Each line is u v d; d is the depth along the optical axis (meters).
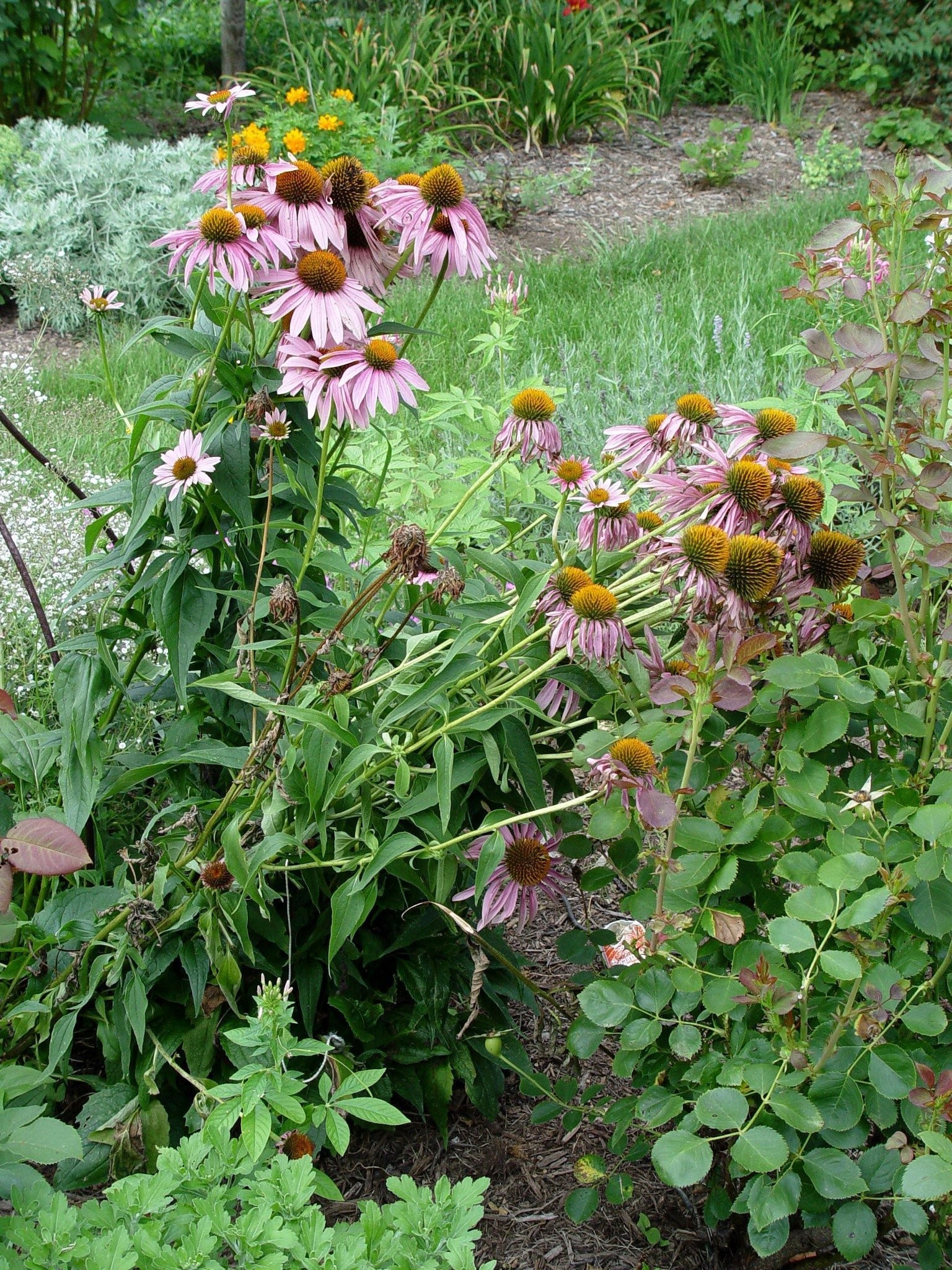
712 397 4.89
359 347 2.06
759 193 9.65
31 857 1.67
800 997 1.68
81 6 8.72
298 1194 1.52
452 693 2.14
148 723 2.83
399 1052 2.33
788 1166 1.76
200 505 2.32
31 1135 1.59
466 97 10.70
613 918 2.92
